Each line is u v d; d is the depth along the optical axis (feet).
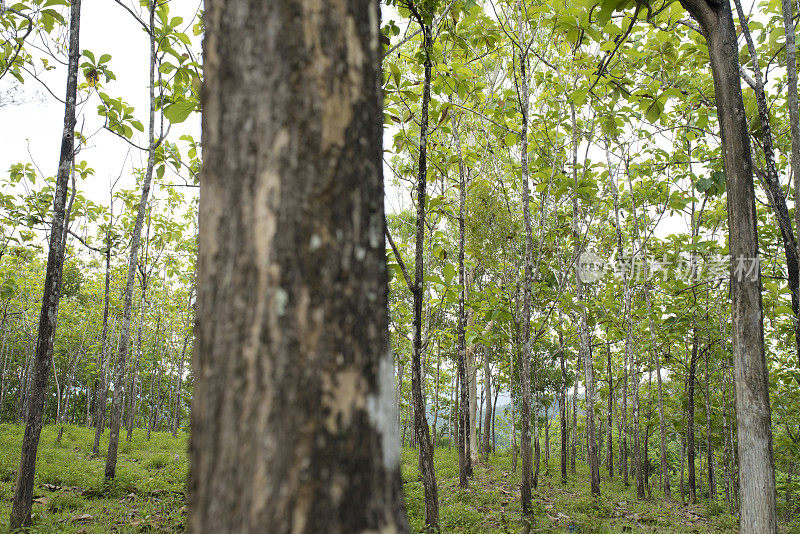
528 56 31.94
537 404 60.08
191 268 59.52
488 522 26.05
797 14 16.70
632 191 39.34
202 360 3.49
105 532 19.83
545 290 35.50
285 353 3.21
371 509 3.24
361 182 3.61
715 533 28.14
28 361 76.33
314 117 3.45
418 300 19.98
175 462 41.50
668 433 56.80
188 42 20.83
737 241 12.48
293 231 3.33
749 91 21.39
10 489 26.66
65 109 20.29
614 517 31.30
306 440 3.14
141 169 45.11
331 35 3.59
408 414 89.56
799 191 14.52
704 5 13.09
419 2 18.07
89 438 58.23
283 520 3.05
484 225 31.89
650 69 23.03
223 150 3.56
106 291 46.44
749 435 11.94
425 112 19.88
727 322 41.73
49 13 20.17
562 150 31.71
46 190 35.19
